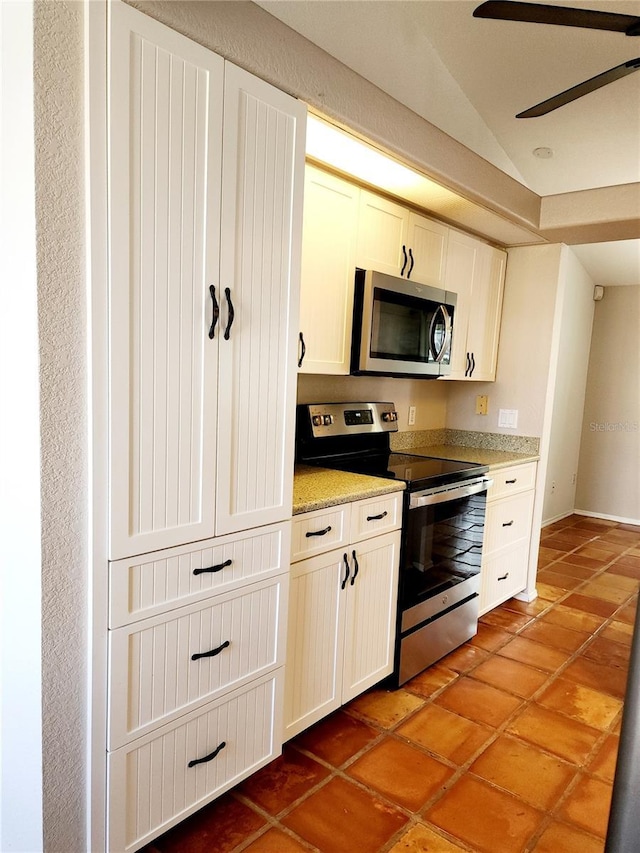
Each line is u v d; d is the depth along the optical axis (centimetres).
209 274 139
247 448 155
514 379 345
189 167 131
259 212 150
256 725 169
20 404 118
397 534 227
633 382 532
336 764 194
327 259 219
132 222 122
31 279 111
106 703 130
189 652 146
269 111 150
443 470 257
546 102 174
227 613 155
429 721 220
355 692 216
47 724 121
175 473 137
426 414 357
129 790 137
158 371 131
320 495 193
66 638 122
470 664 267
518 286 341
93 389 119
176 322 133
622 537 495
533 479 337
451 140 226
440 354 279
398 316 251
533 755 202
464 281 307
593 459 562
